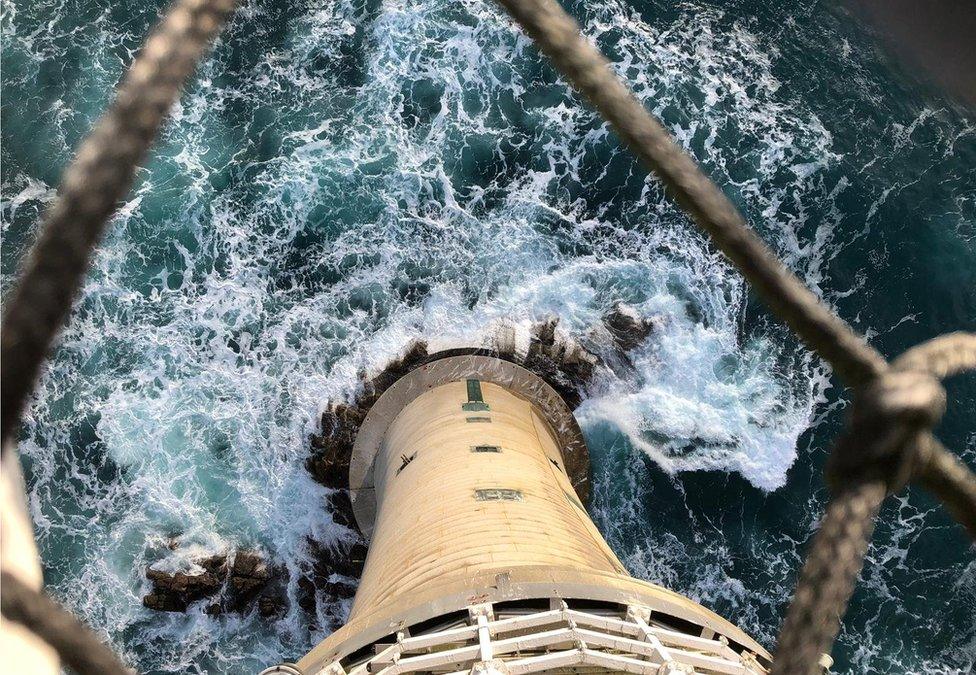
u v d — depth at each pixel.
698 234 48.69
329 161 49.38
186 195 47.75
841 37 54.53
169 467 42.91
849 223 49.09
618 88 3.35
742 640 22.98
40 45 50.28
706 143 51.19
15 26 50.56
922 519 41.59
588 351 46.38
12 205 45.84
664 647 20.34
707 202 3.40
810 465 44.19
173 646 39.75
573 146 50.34
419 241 48.16
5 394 2.31
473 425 36.81
